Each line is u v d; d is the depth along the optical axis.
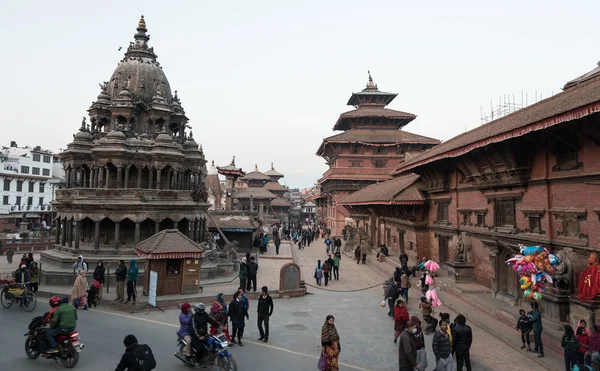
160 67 37.94
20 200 70.94
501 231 20.34
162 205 29.44
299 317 19.62
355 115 72.75
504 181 19.61
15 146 80.62
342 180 69.00
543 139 16.34
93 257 27.75
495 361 13.78
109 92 35.22
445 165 26.72
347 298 24.30
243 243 46.78
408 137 71.31
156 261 22.56
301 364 13.34
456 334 12.30
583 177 14.64
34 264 22.56
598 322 13.00
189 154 35.91
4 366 12.47
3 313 18.75
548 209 16.78
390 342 15.87
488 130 21.44
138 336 15.98
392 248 41.34
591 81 17.19
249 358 13.84
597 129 13.03
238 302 15.45
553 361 13.28
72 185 31.70
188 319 13.09
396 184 39.19
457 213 26.19
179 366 12.92
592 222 14.27
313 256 45.78
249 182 149.75
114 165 29.72
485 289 21.98
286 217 122.12
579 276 14.58
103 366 12.66
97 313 19.64
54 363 12.80
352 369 13.10
